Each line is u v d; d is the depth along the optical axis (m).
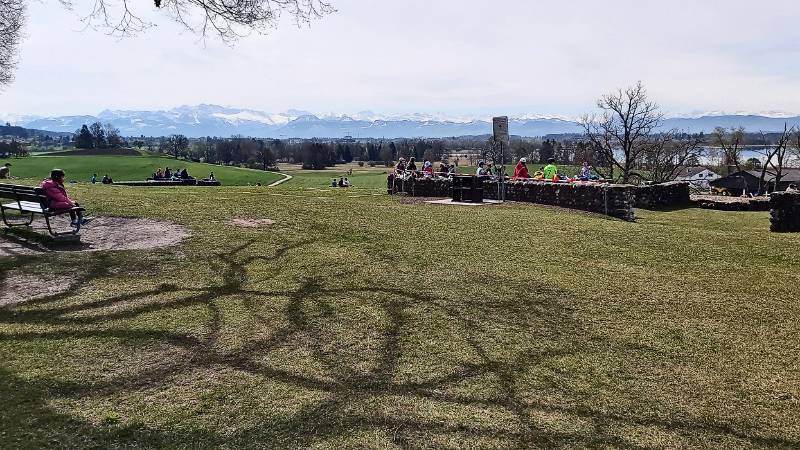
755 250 11.48
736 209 20.31
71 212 10.66
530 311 7.27
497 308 7.33
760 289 8.62
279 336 6.17
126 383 5.05
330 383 5.19
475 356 5.88
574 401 5.06
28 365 5.30
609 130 44.78
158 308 6.84
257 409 4.70
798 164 63.16
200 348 5.80
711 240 12.41
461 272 8.92
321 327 6.47
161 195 16.94
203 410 4.66
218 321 6.50
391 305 7.26
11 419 4.42
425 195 20.28
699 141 47.16
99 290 7.43
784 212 14.39
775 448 4.48
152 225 11.70
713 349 6.27
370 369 5.48
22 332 6.02
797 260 10.66
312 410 4.72
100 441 4.20
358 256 9.65
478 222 13.48
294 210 14.37
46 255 9.00
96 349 5.68
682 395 5.24
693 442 4.52
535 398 5.08
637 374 5.62
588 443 4.44
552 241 11.57
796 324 7.10
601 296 7.98
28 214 12.55
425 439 4.39
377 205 16.22
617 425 4.71
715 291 8.45
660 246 11.56
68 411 4.57
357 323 6.62
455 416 4.73
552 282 8.57
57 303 6.91
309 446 4.24
